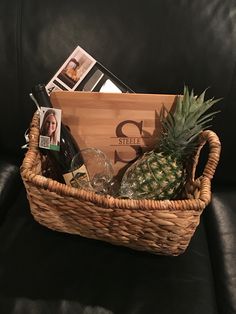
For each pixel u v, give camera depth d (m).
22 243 0.80
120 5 0.84
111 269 0.76
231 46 0.84
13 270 0.75
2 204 0.89
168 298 0.73
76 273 0.75
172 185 0.73
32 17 0.84
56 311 0.69
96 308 0.70
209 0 0.83
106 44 0.85
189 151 0.76
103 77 0.81
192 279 0.77
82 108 0.75
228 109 0.89
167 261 0.79
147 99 0.74
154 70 0.86
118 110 0.75
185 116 0.70
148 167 0.73
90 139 0.79
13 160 1.01
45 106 0.73
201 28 0.84
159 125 0.78
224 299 0.76
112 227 0.70
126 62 0.86
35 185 0.65
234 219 0.92
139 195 0.73
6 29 0.85
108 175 0.78
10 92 0.90
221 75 0.86
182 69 0.86
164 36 0.84
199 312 0.71
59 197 0.66
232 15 0.83
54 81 0.81
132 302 0.71
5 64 0.87
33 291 0.72
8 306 0.69
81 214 0.69
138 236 0.71
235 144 0.93
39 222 0.80
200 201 0.62
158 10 0.83
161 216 0.64
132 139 0.79
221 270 0.81
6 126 0.95
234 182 1.01
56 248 0.79
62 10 0.84
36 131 0.73
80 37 0.85
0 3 0.85
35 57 0.86
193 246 0.85
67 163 0.77
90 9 0.84
